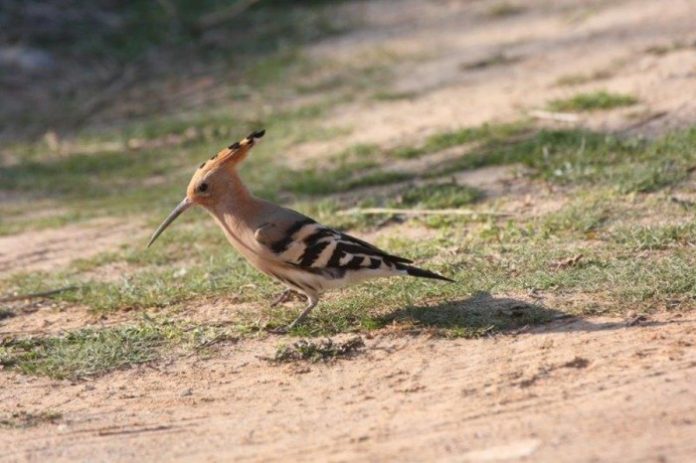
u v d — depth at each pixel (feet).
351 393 47.06
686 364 45.91
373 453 40.91
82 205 87.45
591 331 50.62
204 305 59.21
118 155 102.68
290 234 53.11
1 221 84.64
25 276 68.59
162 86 124.36
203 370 51.24
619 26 112.47
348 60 119.75
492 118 90.12
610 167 73.92
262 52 130.00
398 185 78.84
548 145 79.15
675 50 99.40
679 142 75.66
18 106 122.72
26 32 140.46
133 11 147.54
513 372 47.09
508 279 57.67
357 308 55.67
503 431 41.57
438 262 61.52
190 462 42.22
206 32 140.36
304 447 42.24
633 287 54.75
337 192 79.71
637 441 39.27
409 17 134.00
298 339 53.26
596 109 86.74
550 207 69.31
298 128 99.14
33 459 43.98
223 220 54.85
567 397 44.11
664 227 62.39
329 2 147.84
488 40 117.70
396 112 98.32
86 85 127.85
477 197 73.10
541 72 101.91
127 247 73.00
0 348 55.62
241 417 45.98
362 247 52.80
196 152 100.17
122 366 52.47
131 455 43.52
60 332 57.52
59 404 49.11
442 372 48.03
